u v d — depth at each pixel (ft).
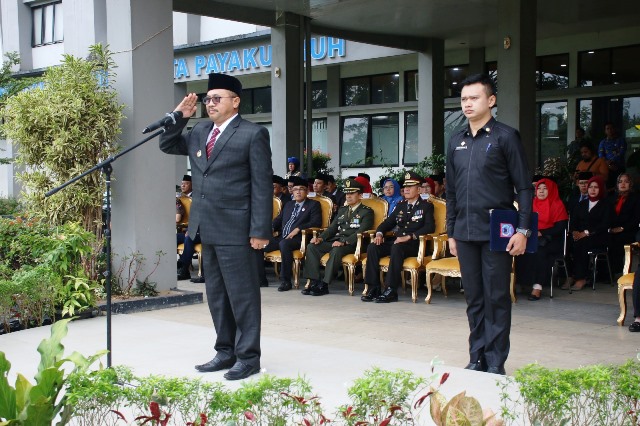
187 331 23.18
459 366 18.99
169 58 29.27
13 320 24.07
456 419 8.69
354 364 18.52
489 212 17.65
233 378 17.07
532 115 39.50
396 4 44.09
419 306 28.43
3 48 75.72
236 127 17.49
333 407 14.71
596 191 32.04
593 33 52.06
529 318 25.52
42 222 27.58
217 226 17.35
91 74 27.99
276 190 37.40
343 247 31.17
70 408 10.79
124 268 28.37
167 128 17.65
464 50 59.41
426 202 30.37
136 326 24.03
